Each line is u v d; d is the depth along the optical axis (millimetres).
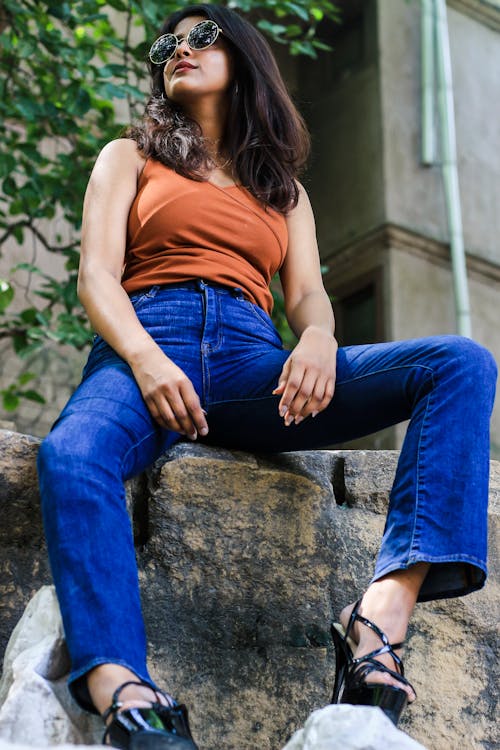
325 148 14109
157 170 3354
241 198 3381
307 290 3447
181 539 3082
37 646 2605
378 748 2203
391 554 2686
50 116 7688
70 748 2074
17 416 10062
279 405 2965
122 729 2254
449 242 13430
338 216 13766
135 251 3271
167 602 3027
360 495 3293
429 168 13688
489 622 3207
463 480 2701
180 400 2869
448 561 2627
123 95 7566
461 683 3121
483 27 14742
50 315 7793
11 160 7520
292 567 3127
